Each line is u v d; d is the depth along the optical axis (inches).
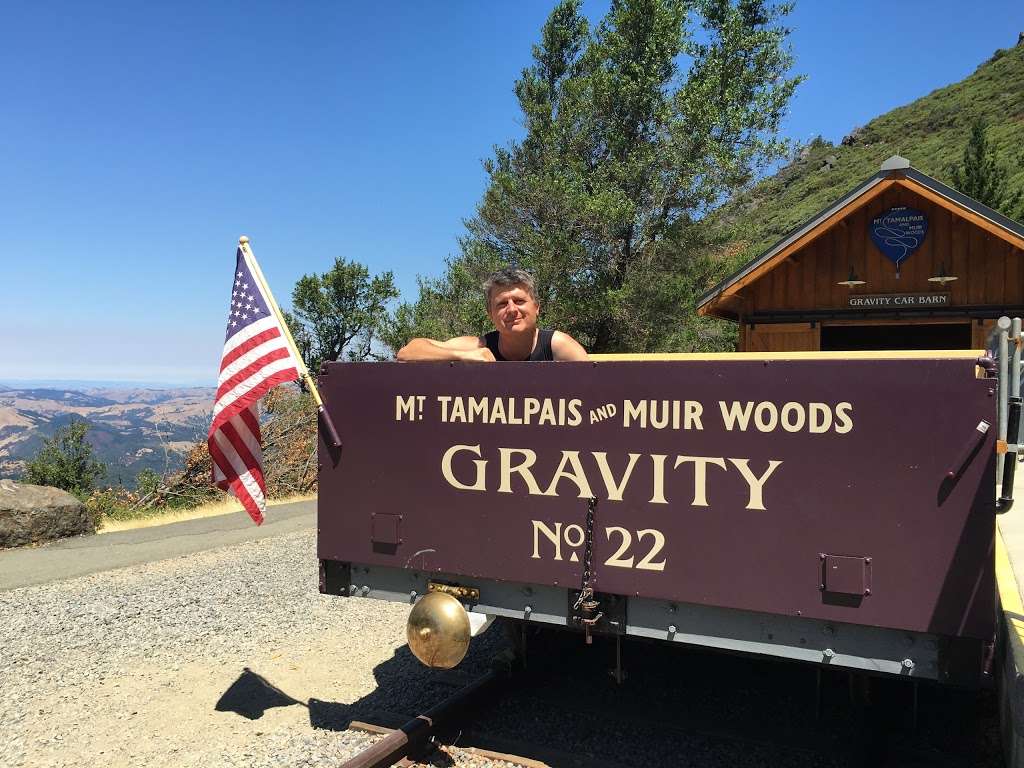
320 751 147.1
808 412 107.1
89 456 717.9
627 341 781.9
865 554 104.0
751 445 110.4
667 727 155.6
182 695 181.2
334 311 1009.5
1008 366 104.0
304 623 243.0
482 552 129.3
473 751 144.4
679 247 775.7
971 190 826.2
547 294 768.9
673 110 812.6
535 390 125.3
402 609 260.1
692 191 775.1
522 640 171.2
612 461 119.6
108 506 616.1
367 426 138.9
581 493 121.8
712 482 113.0
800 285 488.7
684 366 114.7
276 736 155.6
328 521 142.1
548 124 863.7
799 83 844.6
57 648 219.6
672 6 829.8
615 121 832.3
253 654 212.2
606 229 754.2
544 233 772.6
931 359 100.9
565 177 776.9
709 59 871.1
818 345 483.5
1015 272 442.3
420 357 140.9
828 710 163.0
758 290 497.7
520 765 140.2
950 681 101.7
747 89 868.0
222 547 398.3
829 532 106.0
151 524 494.3
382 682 187.6
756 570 110.3
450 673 191.9
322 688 184.7
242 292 163.6
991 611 97.3
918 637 103.7
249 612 257.4
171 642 224.1
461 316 788.0
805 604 107.3
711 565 113.0
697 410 114.0
